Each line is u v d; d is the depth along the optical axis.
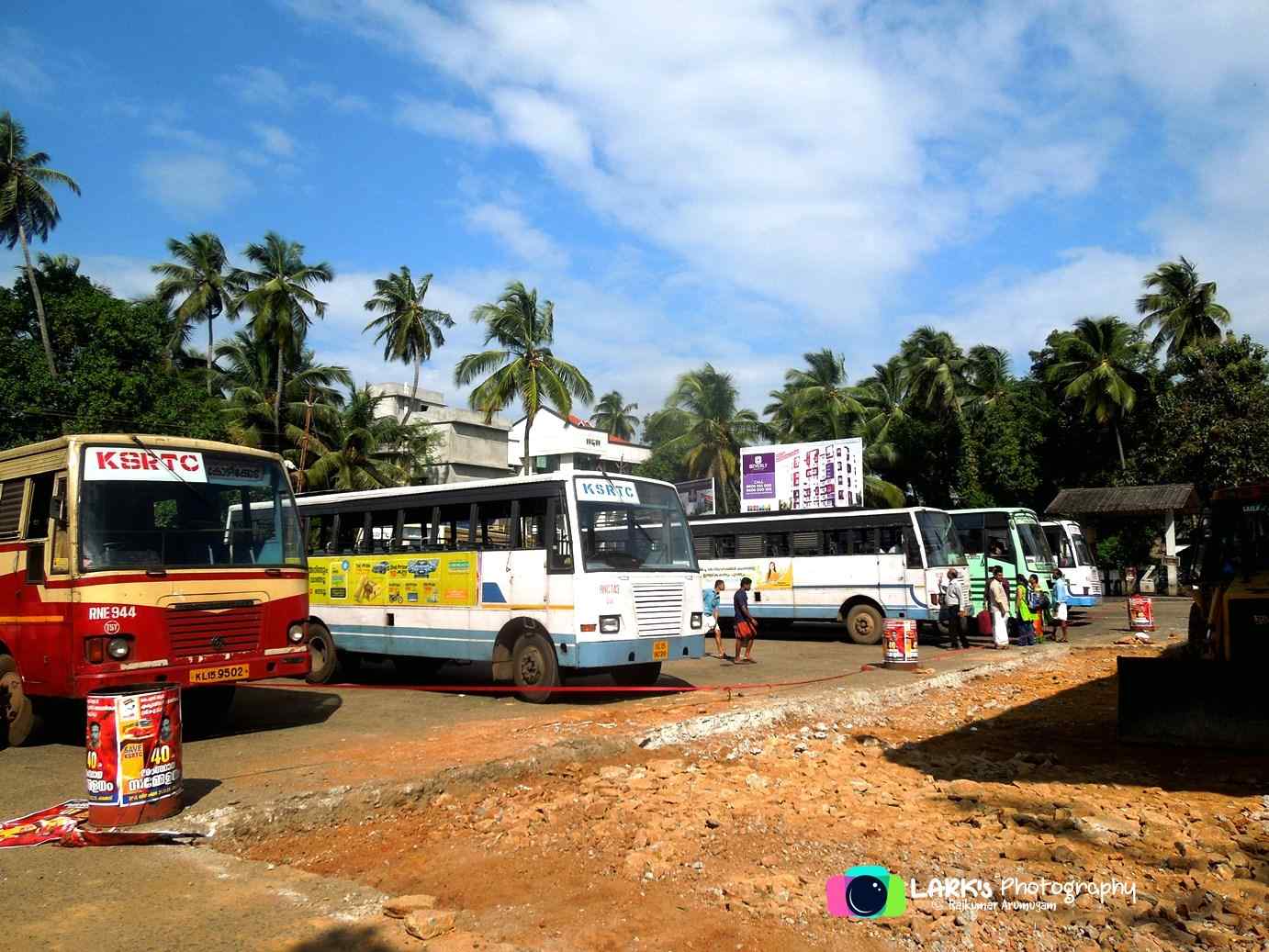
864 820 7.04
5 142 36.47
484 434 62.25
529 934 4.92
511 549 13.15
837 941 4.82
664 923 5.06
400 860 6.25
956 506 46.97
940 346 49.78
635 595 12.70
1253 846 6.30
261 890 5.46
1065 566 28.28
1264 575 10.82
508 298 40.16
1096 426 48.75
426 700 13.10
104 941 4.70
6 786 7.94
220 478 10.38
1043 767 8.96
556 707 12.16
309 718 11.44
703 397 46.53
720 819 7.01
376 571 15.07
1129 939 4.78
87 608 8.93
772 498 35.12
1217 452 41.12
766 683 14.41
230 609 9.84
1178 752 9.61
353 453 41.78
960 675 15.41
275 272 42.97
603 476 13.05
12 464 10.38
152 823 6.55
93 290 35.62
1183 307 47.91
